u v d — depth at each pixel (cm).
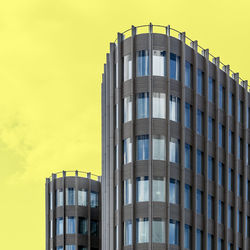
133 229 8144
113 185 8588
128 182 8344
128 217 8244
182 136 8575
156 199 8219
